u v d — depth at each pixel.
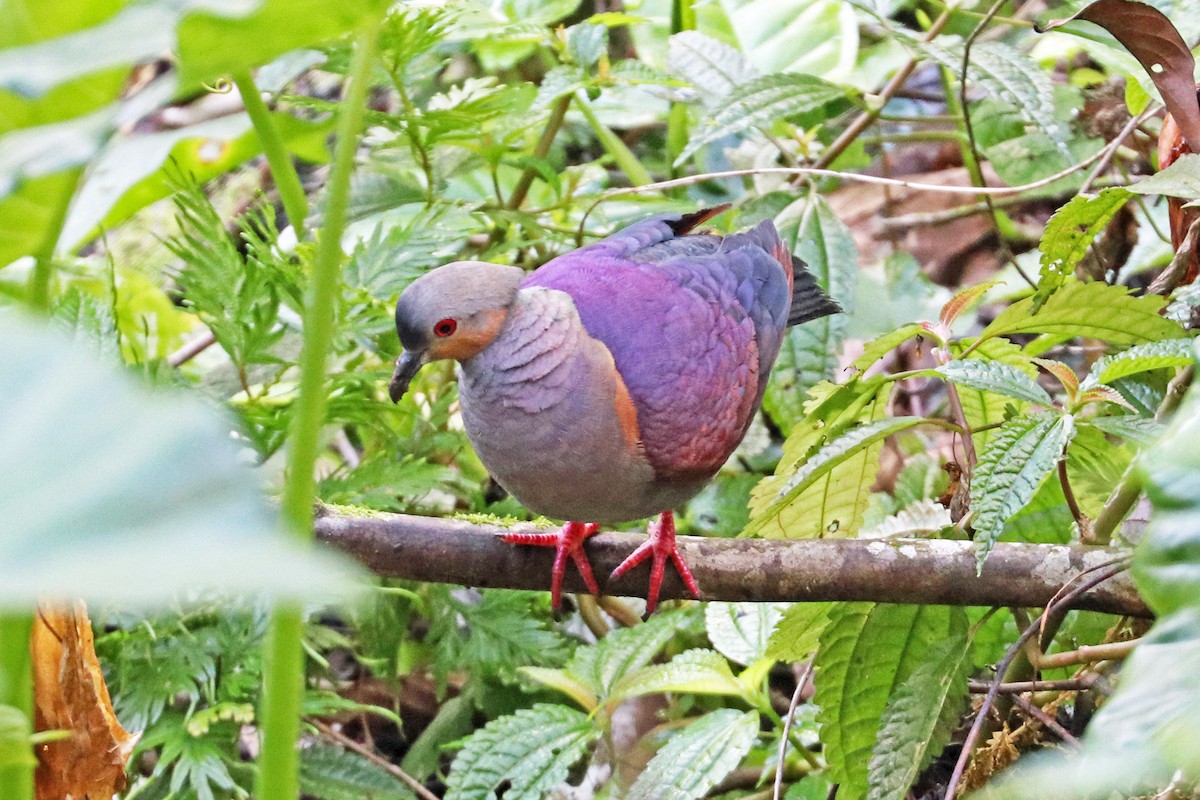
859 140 12.88
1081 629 8.23
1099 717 3.36
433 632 9.47
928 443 12.05
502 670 9.41
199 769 7.75
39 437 2.05
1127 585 6.62
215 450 2.00
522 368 7.45
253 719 8.05
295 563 1.84
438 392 11.20
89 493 1.94
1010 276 12.98
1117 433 6.37
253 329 8.28
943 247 13.94
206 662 7.97
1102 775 2.85
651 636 8.66
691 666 8.07
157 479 1.95
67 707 5.87
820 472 6.93
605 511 7.78
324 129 7.08
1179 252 8.12
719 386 7.91
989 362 6.54
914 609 7.44
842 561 7.04
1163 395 8.34
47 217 4.02
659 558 7.64
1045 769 2.96
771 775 9.16
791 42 13.01
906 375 6.75
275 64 8.59
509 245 10.34
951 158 14.89
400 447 10.11
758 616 8.59
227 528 1.88
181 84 3.05
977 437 8.48
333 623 11.41
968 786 7.24
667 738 9.30
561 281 7.94
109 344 7.28
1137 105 8.96
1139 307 7.18
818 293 9.41
